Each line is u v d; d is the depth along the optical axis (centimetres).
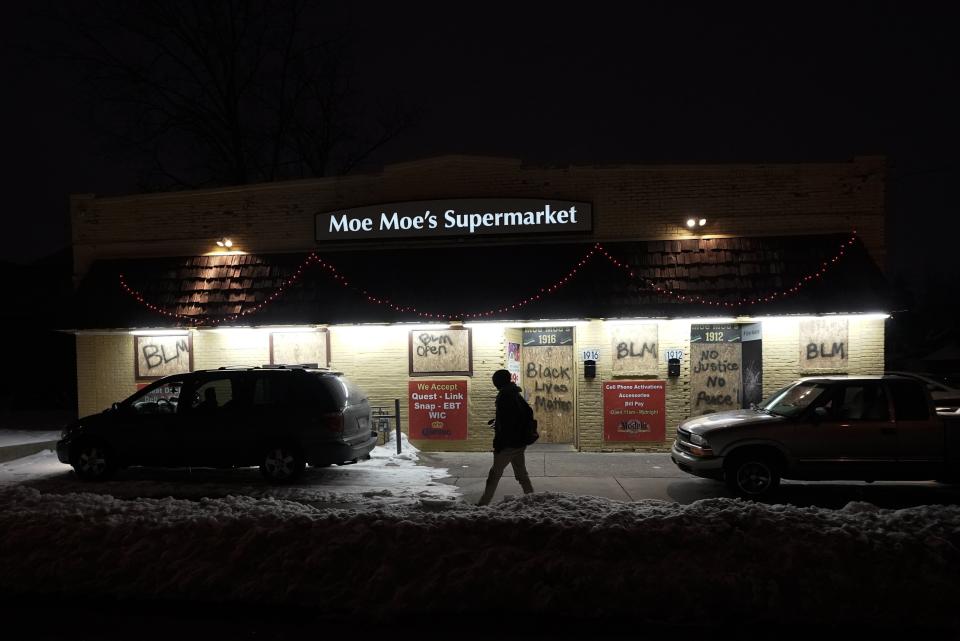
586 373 1298
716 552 532
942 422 889
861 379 929
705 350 1305
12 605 543
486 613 506
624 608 498
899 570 506
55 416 2047
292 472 1028
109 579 559
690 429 958
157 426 1054
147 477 1106
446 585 513
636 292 1242
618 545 539
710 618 490
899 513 601
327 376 1062
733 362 1302
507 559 530
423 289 1297
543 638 475
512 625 492
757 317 1207
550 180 1343
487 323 1263
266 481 1040
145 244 1445
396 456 1224
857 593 492
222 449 1040
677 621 490
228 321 1315
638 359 1291
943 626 477
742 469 915
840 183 1285
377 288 1312
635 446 1291
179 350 1379
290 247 1406
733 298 1212
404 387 1333
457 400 1316
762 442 904
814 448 897
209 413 1046
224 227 1426
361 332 1344
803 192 1291
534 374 1416
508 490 981
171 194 1441
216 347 1371
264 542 573
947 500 926
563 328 1412
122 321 1345
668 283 1248
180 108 2366
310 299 1322
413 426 1323
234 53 2397
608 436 1292
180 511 688
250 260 1395
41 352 2419
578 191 1335
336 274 1344
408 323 1268
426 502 873
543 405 1413
